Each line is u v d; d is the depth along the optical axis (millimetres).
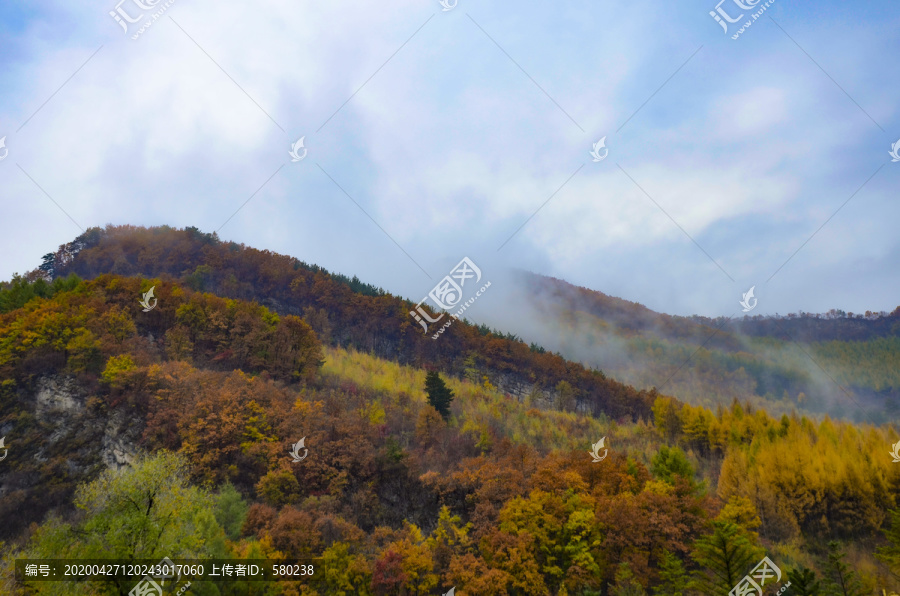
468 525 58500
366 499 65750
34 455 69938
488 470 69938
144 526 34625
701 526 58531
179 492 39656
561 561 54875
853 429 99750
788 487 84188
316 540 48594
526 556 52219
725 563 47875
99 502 37094
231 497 50500
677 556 56062
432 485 70188
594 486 67688
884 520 76938
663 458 78438
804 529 78938
